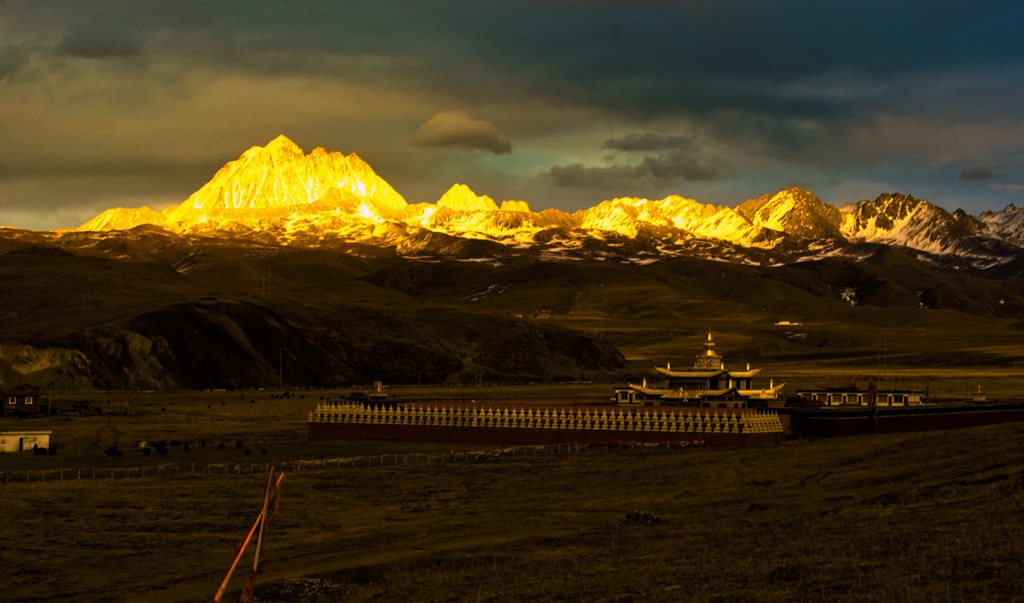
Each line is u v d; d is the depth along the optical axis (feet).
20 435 427.74
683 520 233.55
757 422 422.41
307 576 182.60
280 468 357.41
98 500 279.90
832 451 333.62
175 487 306.55
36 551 219.41
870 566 163.02
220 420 591.78
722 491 277.64
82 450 426.92
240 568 199.41
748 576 163.53
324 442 467.52
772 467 315.37
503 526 237.25
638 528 223.71
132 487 305.53
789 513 227.20
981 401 549.54
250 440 477.36
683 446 414.21
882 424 452.35
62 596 182.50
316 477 329.93
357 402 506.89
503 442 456.04
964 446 287.89
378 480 324.60
